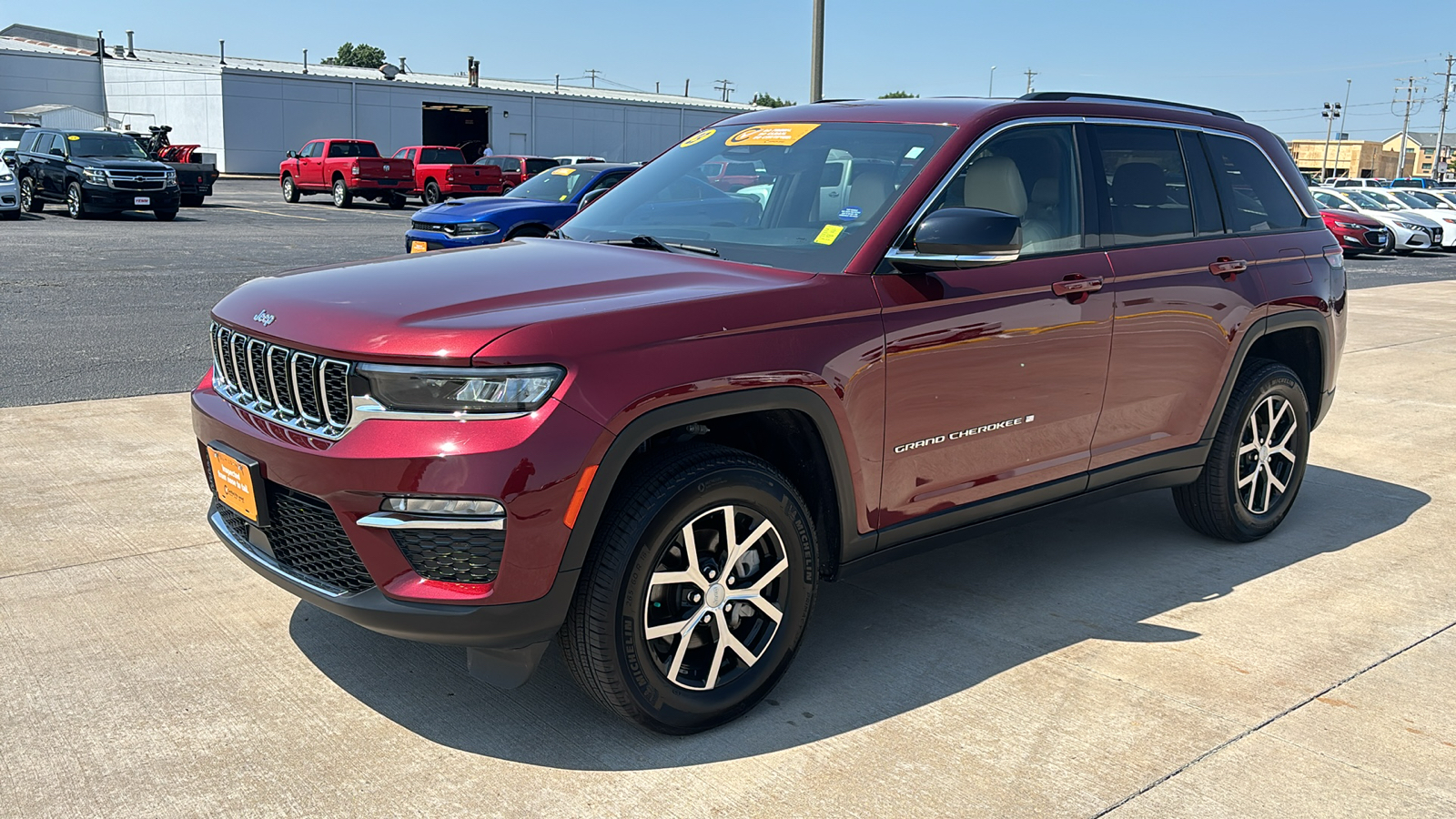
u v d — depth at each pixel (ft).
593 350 9.21
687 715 10.16
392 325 9.25
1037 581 14.58
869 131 12.99
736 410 9.94
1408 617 13.53
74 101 178.81
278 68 196.85
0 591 13.04
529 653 9.56
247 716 10.45
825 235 11.67
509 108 173.47
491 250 12.46
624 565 9.43
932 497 11.91
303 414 9.78
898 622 13.08
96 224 70.90
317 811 8.95
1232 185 15.71
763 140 13.73
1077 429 13.28
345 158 101.71
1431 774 9.92
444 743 10.10
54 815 8.78
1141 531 16.85
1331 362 17.15
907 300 11.25
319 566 9.88
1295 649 12.53
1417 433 23.71
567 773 9.64
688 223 12.85
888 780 9.62
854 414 10.84
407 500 8.96
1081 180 13.44
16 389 23.07
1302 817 9.21
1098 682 11.60
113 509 15.89
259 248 57.16
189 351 27.99
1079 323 12.85
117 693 10.79
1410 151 428.56
